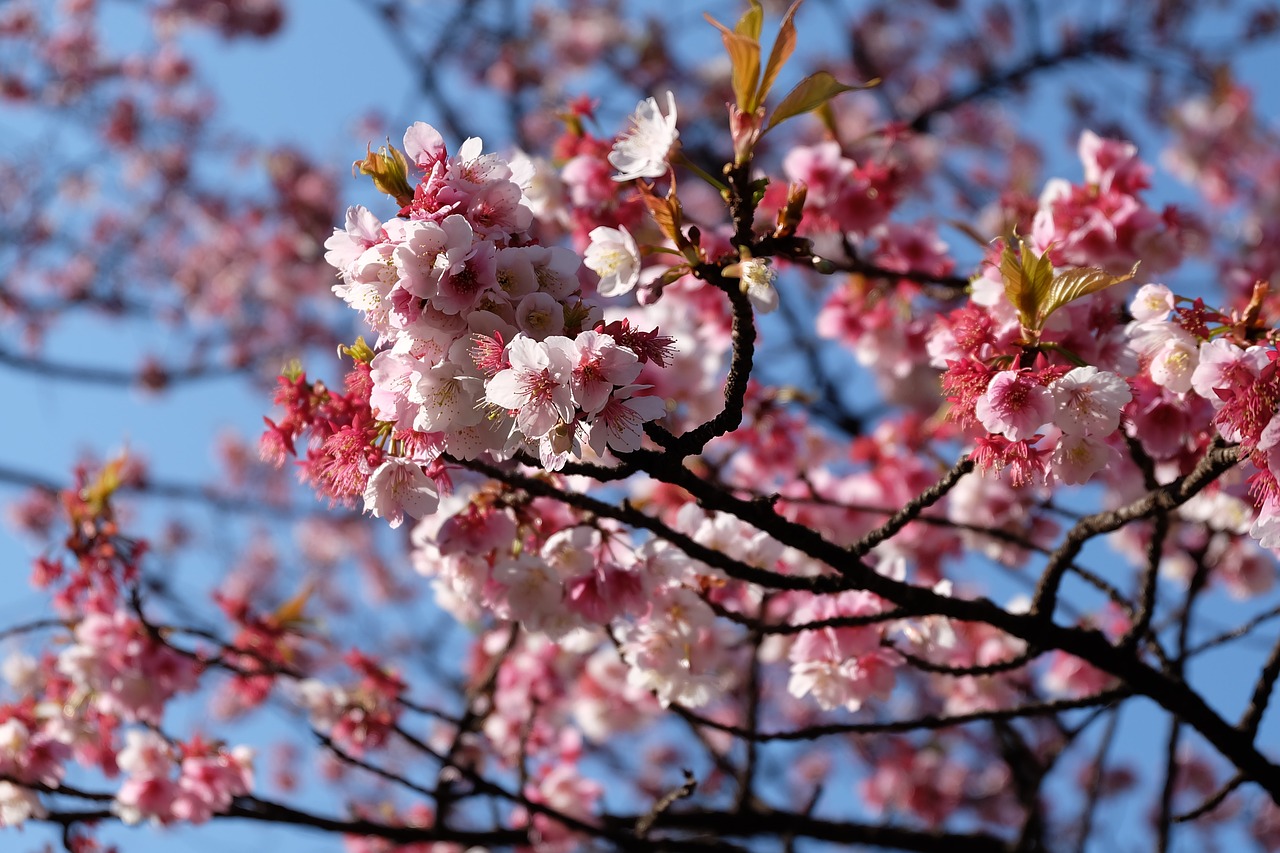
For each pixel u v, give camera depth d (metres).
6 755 4.23
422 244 2.12
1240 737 3.38
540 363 2.06
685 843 4.35
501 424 2.20
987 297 2.97
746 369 2.41
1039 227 3.44
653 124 2.59
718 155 10.44
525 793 5.03
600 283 2.72
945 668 3.37
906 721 3.40
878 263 4.65
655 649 3.33
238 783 4.36
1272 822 9.43
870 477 4.85
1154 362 2.63
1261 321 2.58
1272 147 10.84
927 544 4.98
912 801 8.03
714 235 4.12
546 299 2.16
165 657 4.45
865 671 3.44
